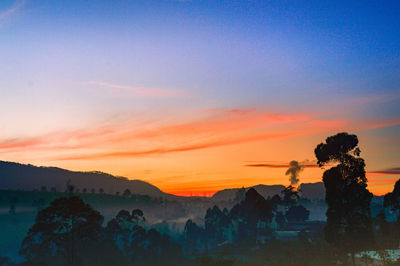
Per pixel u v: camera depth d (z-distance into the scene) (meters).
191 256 117.62
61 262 82.38
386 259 53.69
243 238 146.75
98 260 89.88
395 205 95.75
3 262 114.00
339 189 56.28
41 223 68.75
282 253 81.94
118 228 118.81
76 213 69.44
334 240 56.53
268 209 153.88
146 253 111.88
